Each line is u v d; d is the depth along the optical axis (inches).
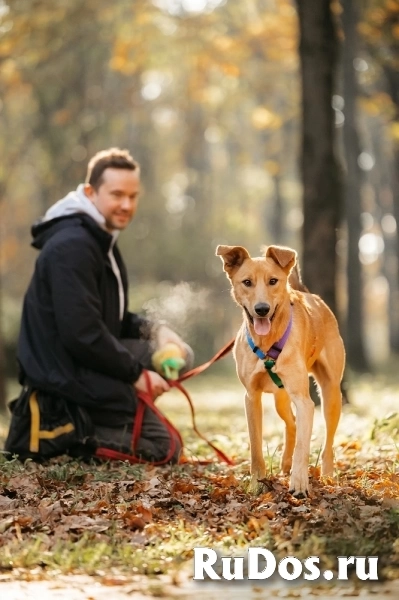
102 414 323.0
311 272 556.7
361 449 350.3
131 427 326.0
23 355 327.9
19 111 1567.4
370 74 1058.7
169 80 1691.7
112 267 339.6
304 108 557.0
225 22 1217.4
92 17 1070.4
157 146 1888.5
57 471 288.5
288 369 265.3
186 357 347.9
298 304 276.5
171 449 327.0
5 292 1877.5
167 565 198.5
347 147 1013.8
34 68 1235.2
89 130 1380.4
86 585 187.6
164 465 325.4
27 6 911.0
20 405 327.6
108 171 339.6
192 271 1747.0
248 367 271.0
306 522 222.4
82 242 324.5
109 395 319.3
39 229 341.7
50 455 320.5
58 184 1413.6
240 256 271.4
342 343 301.1
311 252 557.3
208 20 1198.9
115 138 1689.2
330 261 556.7
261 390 275.4
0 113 1560.0
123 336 358.9
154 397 328.5
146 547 211.8
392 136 1003.9
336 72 560.7
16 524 219.1
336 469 300.5
